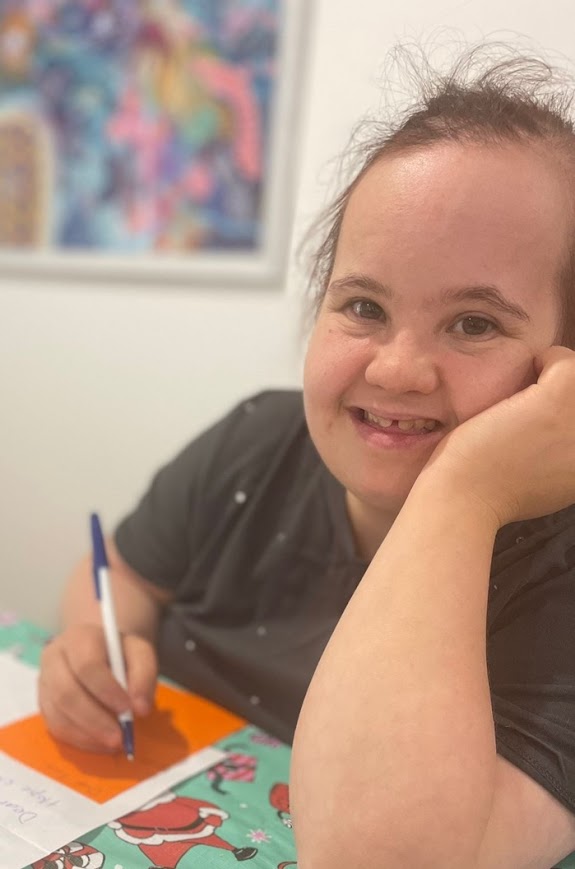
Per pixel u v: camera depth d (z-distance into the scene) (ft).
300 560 2.06
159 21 3.66
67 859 1.40
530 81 1.77
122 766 1.74
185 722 1.98
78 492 4.12
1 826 1.48
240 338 3.56
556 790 1.27
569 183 1.45
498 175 1.38
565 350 1.45
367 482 1.55
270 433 2.28
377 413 1.51
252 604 2.15
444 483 1.37
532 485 1.38
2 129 4.12
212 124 3.58
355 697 1.22
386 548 1.36
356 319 1.52
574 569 1.49
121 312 3.90
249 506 2.21
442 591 1.28
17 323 4.21
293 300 2.88
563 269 1.46
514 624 1.46
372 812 1.14
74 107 3.93
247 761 1.82
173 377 3.78
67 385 4.09
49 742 1.81
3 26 4.07
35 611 4.31
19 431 4.26
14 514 4.33
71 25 3.89
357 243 1.48
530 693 1.36
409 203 1.40
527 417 1.38
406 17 2.36
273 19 3.38
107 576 2.03
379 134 1.85
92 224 3.95
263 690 2.03
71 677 1.82
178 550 2.35
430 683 1.20
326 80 2.57
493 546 1.39
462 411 1.43
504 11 2.16
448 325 1.42
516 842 1.21
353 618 1.30
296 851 1.34
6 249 4.22
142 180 3.79
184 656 2.23
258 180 3.48
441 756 1.15
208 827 1.54
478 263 1.37
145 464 3.90
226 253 3.59
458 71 1.96
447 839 1.12
